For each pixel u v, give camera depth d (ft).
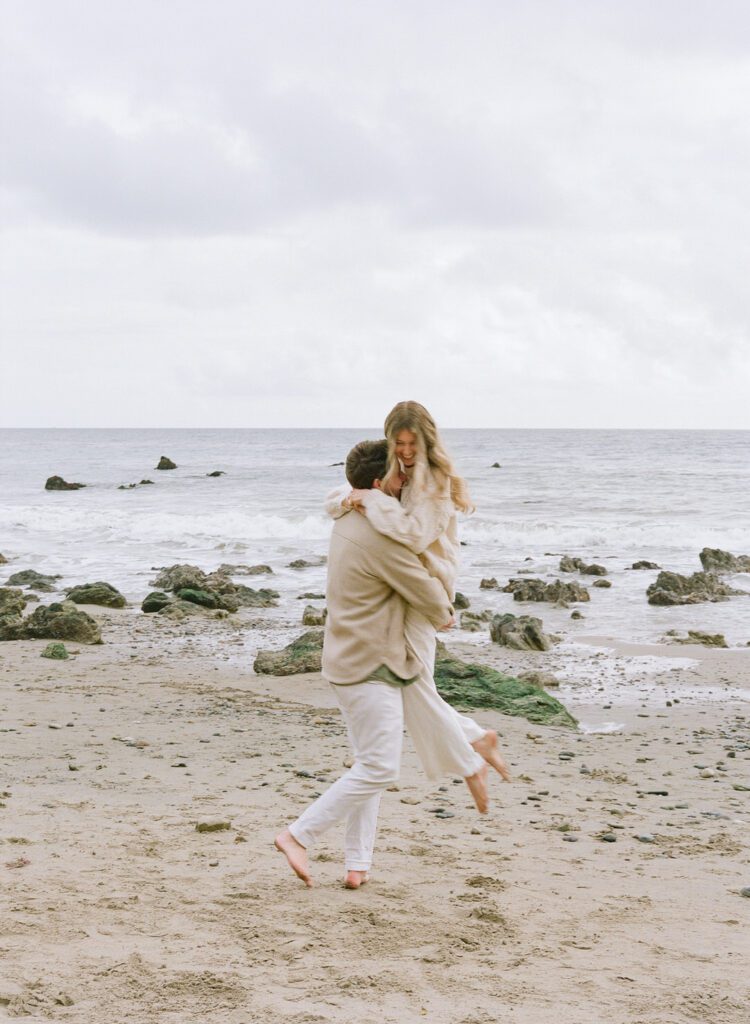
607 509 119.34
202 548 89.76
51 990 10.38
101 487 178.81
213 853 15.75
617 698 37.29
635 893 14.92
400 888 14.35
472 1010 10.34
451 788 22.48
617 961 11.94
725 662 43.93
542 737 30.42
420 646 13.48
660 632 51.90
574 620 55.52
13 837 16.14
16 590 59.41
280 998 10.44
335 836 17.29
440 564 13.21
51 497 155.84
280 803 19.75
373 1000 10.50
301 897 13.69
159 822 17.71
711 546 88.02
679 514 112.98
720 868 16.75
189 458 278.46
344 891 14.03
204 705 32.94
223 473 202.28
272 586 68.69
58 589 66.95
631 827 19.74
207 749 26.04
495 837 18.12
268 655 40.45
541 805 21.42
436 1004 10.46
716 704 36.09
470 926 12.91
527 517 110.42
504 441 383.24
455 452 276.21
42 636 47.62
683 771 26.22
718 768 26.58
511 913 13.52
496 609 59.26
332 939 12.19
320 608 58.59
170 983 10.68
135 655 44.11
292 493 155.84
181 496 152.25
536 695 34.78
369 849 14.32
